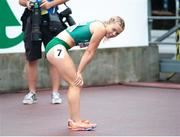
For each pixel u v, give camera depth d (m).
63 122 11.92
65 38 11.17
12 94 15.60
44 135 10.70
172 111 13.16
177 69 18.33
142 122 11.88
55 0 13.84
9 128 11.34
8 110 13.29
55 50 11.10
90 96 15.43
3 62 15.59
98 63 17.30
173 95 15.65
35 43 13.84
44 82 16.33
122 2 17.73
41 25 13.98
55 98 14.11
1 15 15.46
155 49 18.52
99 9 17.22
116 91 16.39
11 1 15.58
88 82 17.16
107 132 10.93
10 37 15.65
